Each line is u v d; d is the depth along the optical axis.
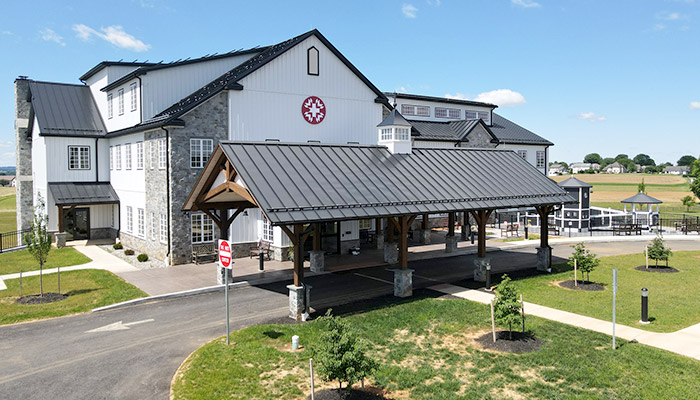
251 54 30.80
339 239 25.80
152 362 11.16
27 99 35.16
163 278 19.52
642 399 9.08
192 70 28.27
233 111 23.58
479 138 37.62
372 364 9.20
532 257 24.97
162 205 23.16
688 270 21.03
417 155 20.73
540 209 21.08
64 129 29.92
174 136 22.30
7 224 45.59
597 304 15.59
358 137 28.09
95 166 30.92
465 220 30.08
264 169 15.12
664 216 48.41
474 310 15.02
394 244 23.55
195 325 13.83
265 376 10.23
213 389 9.61
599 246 29.00
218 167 16.33
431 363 10.88
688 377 10.01
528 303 15.81
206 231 23.55
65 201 28.30
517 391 9.47
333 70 26.84
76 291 17.42
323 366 8.98
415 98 39.56
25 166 35.09
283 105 25.05
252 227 24.81
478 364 10.76
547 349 11.54
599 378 9.92
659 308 15.02
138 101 26.38
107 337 12.84
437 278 20.11
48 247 17.03
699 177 61.16
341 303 16.09
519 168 22.69
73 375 10.47
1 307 15.53
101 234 31.67
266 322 13.99
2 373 10.59
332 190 15.54
